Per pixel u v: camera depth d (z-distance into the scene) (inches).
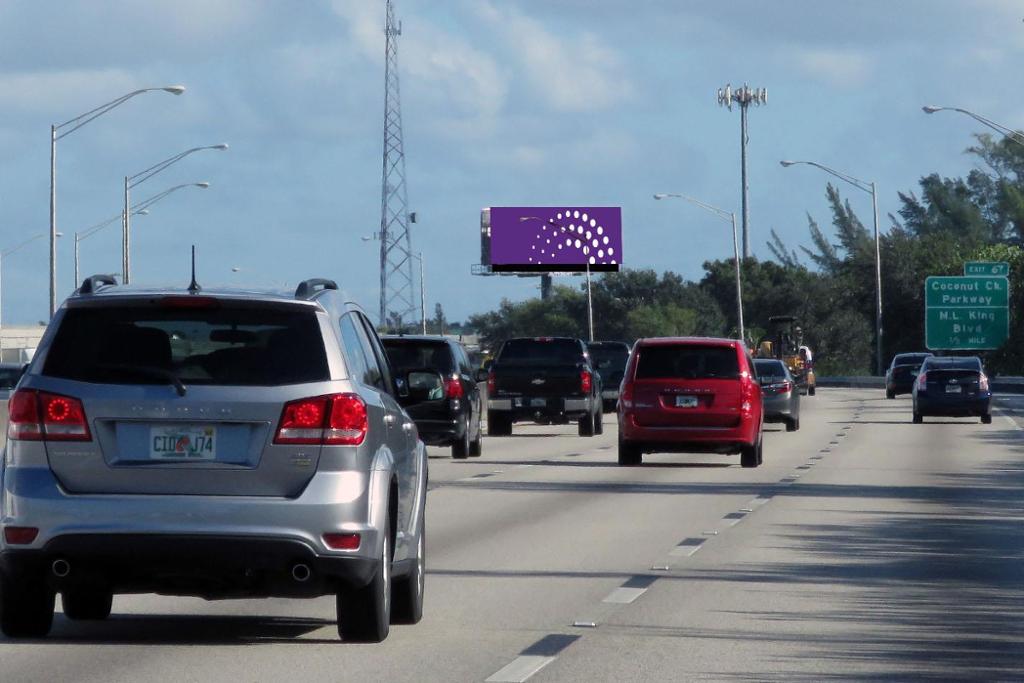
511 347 3634.4
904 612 1088.8
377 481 932.0
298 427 910.4
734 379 2536.9
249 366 917.8
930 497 2006.6
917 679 859.4
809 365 6939.0
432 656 923.4
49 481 909.2
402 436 1019.3
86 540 898.1
